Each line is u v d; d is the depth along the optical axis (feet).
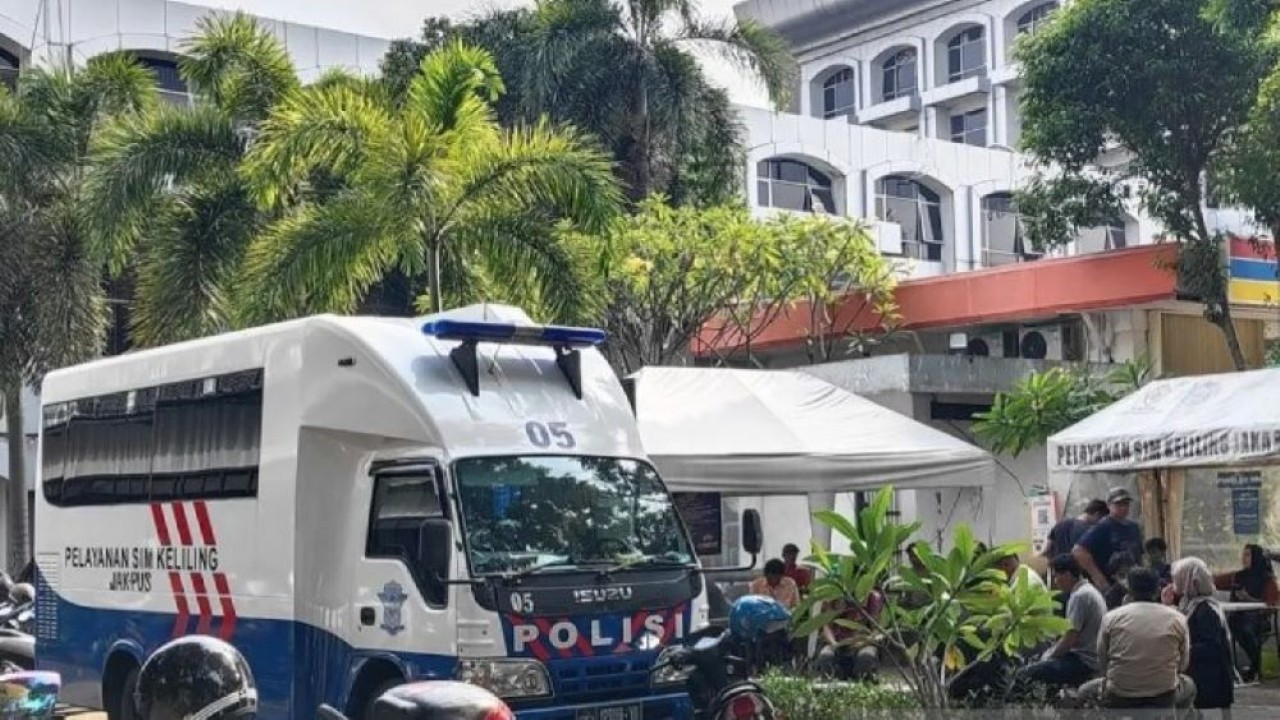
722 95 92.58
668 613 31.14
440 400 30.96
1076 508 63.16
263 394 34.17
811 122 136.05
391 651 30.45
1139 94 74.84
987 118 191.83
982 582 29.50
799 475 43.70
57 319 72.08
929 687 30.09
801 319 90.33
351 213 53.11
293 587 32.65
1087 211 79.30
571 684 29.50
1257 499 58.90
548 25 89.30
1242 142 68.49
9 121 72.08
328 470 32.81
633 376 44.29
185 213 62.08
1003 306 82.84
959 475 45.62
